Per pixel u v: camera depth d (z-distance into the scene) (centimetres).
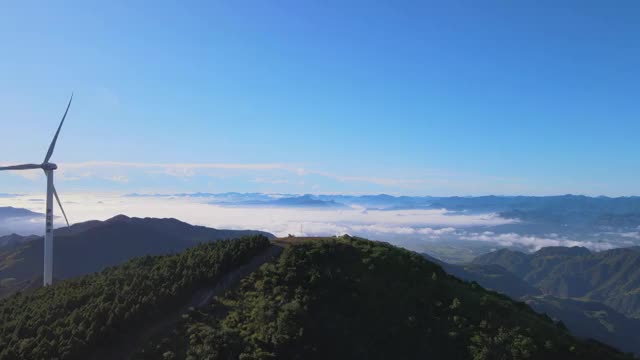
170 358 5253
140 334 5719
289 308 5919
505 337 5984
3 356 5278
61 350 5309
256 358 5241
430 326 6216
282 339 5475
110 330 5603
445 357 5841
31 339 5553
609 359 6156
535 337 6144
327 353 5619
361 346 5803
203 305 6253
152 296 6166
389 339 5975
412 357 5812
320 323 5944
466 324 6256
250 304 6169
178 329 5762
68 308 6331
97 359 5369
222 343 5375
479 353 5778
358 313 6228
